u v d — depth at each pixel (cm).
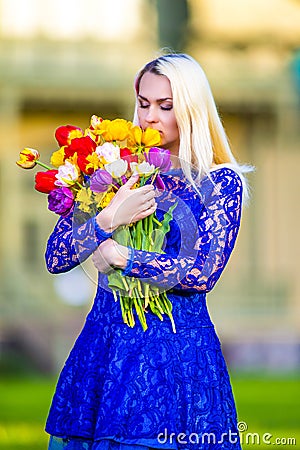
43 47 2056
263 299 1992
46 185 394
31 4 2058
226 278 2036
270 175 2164
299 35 2108
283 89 2095
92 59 2066
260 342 1748
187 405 379
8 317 1736
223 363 394
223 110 2127
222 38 2119
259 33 2108
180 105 389
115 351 379
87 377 383
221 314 1955
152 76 394
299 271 2177
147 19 2102
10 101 2041
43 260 2069
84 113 2092
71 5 2075
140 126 404
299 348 1747
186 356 383
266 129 2148
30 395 1187
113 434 370
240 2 2117
